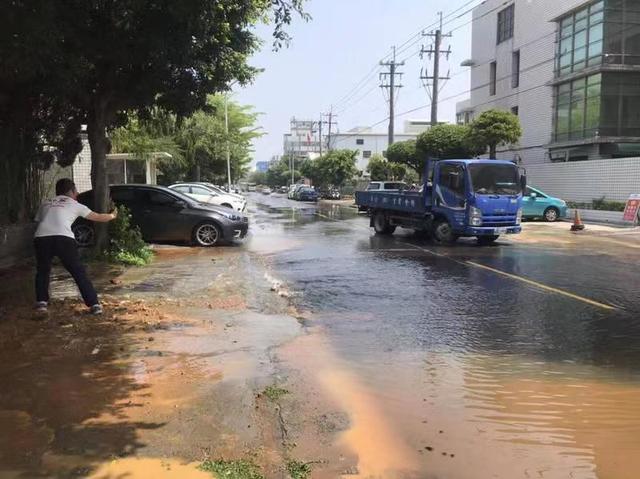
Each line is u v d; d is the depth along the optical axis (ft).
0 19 22.00
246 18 33.06
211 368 18.88
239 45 36.65
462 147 121.39
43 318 24.50
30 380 17.47
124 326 23.67
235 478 11.96
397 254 49.29
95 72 37.24
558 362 20.40
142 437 13.75
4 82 33.91
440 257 47.50
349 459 13.14
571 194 100.17
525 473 12.66
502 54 141.79
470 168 54.90
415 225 61.82
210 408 15.60
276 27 26.78
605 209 88.48
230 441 13.70
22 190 42.75
